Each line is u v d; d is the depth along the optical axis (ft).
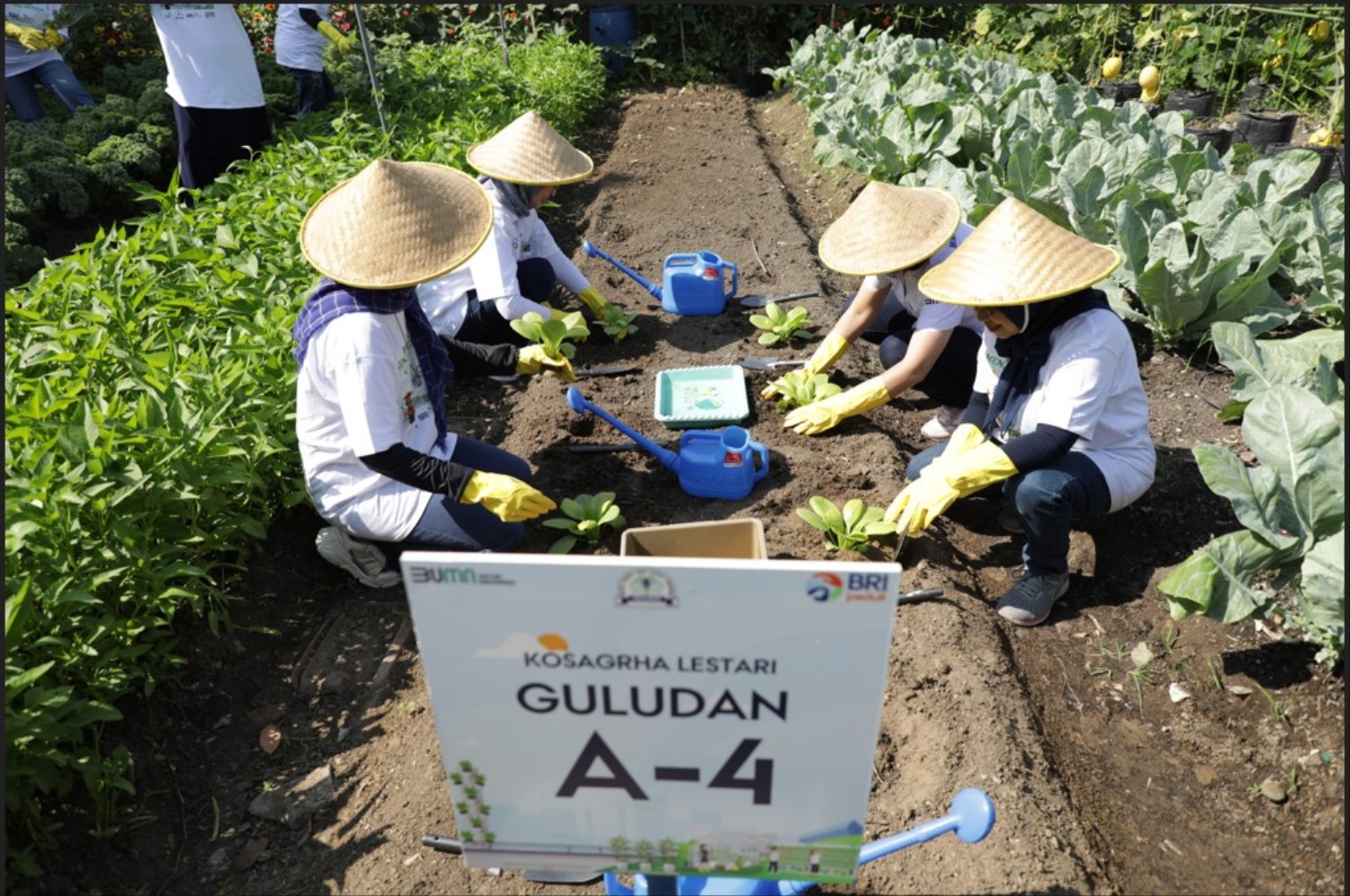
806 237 23.29
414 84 29.99
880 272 12.03
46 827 8.25
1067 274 9.49
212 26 22.93
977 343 14.43
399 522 11.23
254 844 8.91
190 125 23.77
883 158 22.98
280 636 11.28
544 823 5.84
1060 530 10.86
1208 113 33.76
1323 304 15.58
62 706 8.29
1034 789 8.80
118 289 13.82
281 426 12.14
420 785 9.26
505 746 5.50
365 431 10.23
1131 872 8.48
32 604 8.52
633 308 19.35
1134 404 10.94
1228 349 12.92
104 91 29.14
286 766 9.72
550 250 17.20
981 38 42.70
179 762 9.57
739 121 36.17
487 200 10.41
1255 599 9.66
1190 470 13.51
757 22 44.65
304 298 14.46
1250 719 9.94
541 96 32.01
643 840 5.87
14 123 24.00
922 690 9.94
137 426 10.37
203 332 13.50
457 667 5.21
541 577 4.84
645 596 4.85
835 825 5.69
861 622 4.85
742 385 15.38
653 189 27.40
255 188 19.47
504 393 16.48
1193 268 15.21
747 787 5.57
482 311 15.98
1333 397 11.31
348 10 42.14
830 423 14.12
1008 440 11.28
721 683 5.14
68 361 11.83
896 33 45.78
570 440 14.65
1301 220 16.83
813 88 31.17
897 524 11.34
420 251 9.67
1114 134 21.53
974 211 18.44
